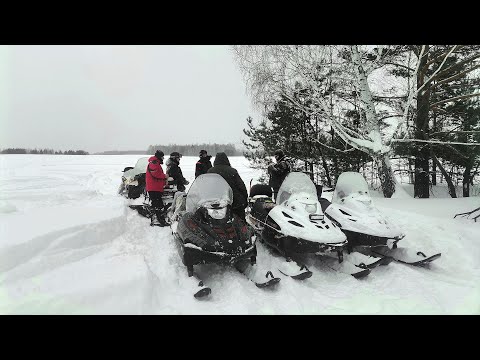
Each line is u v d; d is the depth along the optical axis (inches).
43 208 273.1
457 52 477.1
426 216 298.0
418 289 179.3
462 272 217.3
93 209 271.1
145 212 306.3
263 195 268.8
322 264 217.6
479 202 346.3
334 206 248.7
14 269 162.6
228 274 193.2
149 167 295.0
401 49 475.5
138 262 185.8
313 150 556.4
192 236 186.2
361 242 225.5
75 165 1451.8
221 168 237.0
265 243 238.2
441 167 519.5
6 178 717.3
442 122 552.1
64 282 152.7
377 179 626.2
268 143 558.9
